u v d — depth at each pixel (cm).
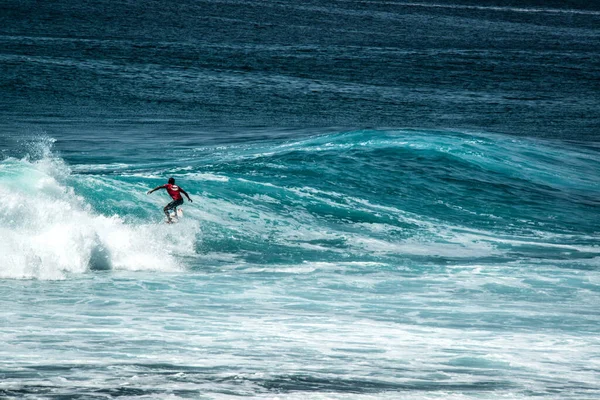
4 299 4322
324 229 6962
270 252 6203
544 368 3303
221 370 3081
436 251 6512
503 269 5788
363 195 8088
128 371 3009
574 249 6819
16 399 2614
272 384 2906
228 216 6956
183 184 7475
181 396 2722
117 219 5984
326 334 3803
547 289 5162
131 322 3906
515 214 8050
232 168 8688
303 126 14588
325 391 2847
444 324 4141
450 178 8938
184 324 3909
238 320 4053
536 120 17275
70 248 5269
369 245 6588
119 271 5306
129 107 16638
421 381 3034
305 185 8181
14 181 6097
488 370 3244
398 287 5116
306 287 5031
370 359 3347
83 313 4072
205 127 14012
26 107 15938
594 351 3628
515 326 4131
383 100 19412
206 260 5841
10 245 5119
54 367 3027
